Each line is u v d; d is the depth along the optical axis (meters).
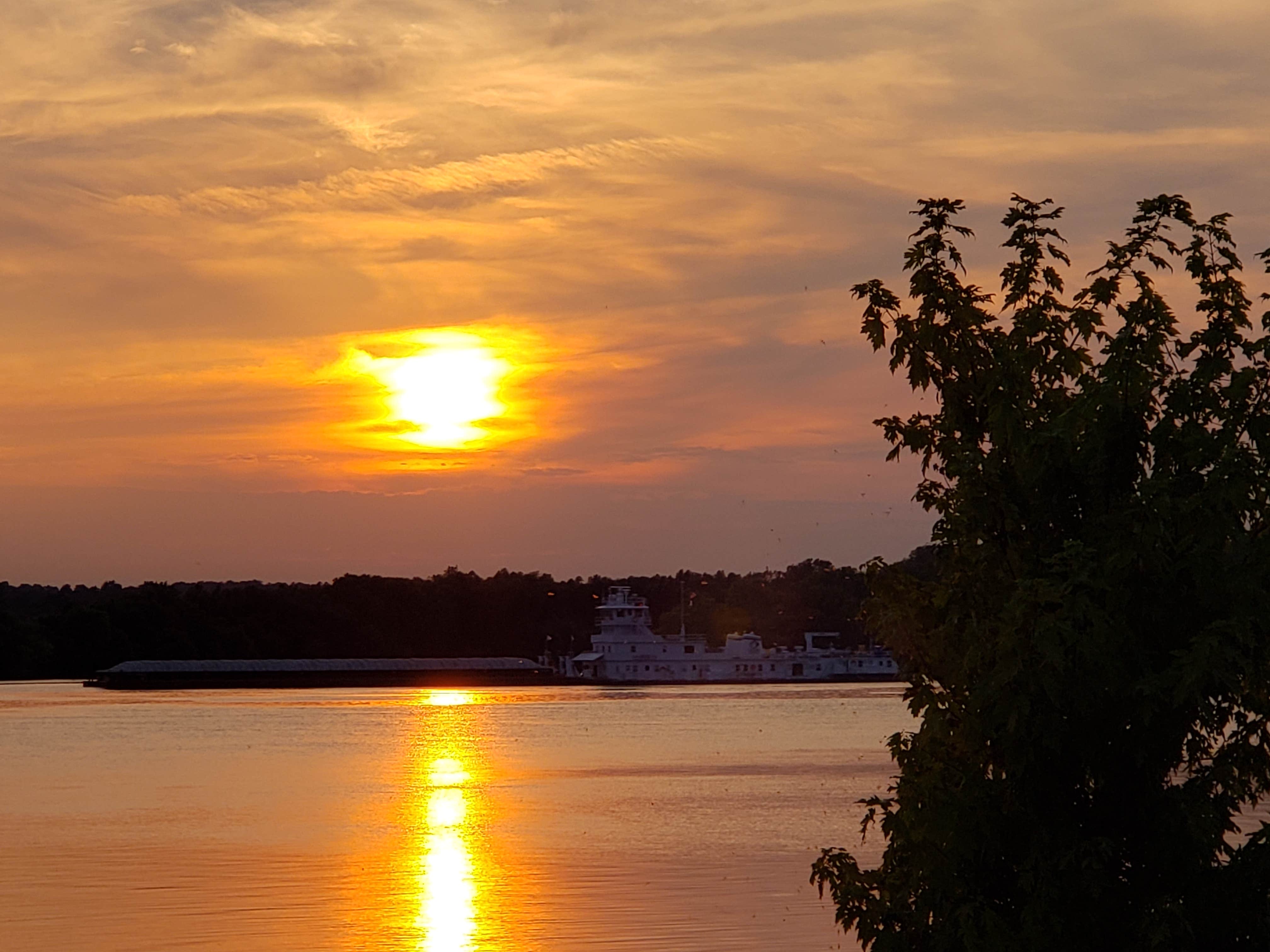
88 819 101.75
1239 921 22.97
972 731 23.95
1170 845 23.17
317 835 92.50
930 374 26.50
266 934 59.50
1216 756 23.95
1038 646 21.89
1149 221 25.62
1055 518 24.72
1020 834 23.53
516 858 81.12
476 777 138.12
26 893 69.12
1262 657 22.94
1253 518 23.75
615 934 59.50
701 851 83.75
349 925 61.38
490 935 59.34
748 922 61.84
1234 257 25.31
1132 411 24.19
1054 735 22.58
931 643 25.59
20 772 143.25
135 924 61.44
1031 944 22.73
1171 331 24.72
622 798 116.56
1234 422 23.86
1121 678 22.23
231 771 144.25
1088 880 22.47
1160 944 22.22
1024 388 25.78
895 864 26.00
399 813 106.12
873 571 26.48
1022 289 26.33
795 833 91.62
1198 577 22.58
